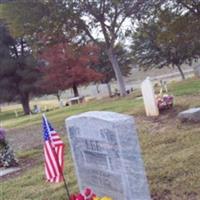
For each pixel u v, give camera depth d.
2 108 65.81
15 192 8.41
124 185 5.55
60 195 7.49
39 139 15.08
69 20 27.12
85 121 6.06
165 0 24.94
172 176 7.12
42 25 27.08
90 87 53.38
